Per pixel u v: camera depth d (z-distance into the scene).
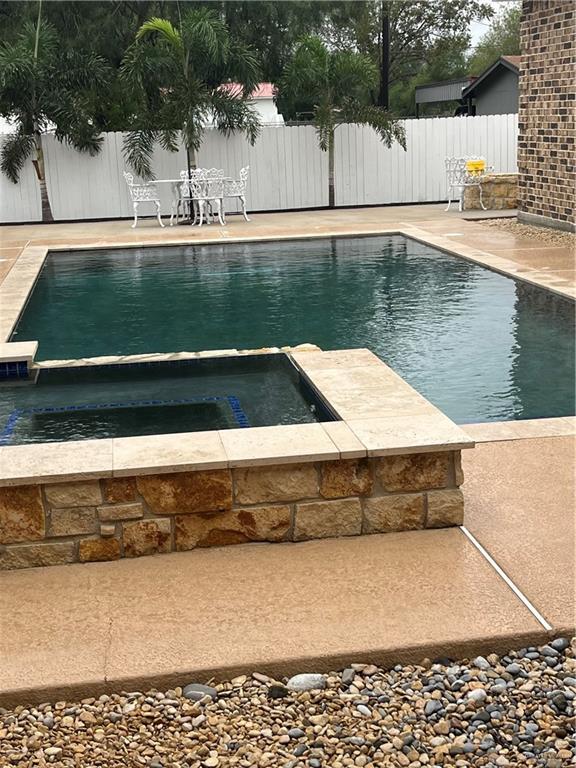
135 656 2.59
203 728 2.35
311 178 16.66
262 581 3.02
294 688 2.50
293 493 3.27
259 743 2.28
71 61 15.59
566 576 2.98
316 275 9.69
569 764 2.14
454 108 27.80
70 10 19.48
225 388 5.07
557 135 11.67
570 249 10.27
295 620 2.76
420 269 9.73
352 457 3.21
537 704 2.40
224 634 2.70
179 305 8.41
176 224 14.75
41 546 3.17
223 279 9.70
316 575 3.05
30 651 2.63
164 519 3.22
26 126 15.42
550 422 4.50
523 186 12.79
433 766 2.17
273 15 20.64
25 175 15.81
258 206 16.62
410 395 3.92
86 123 15.42
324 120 16.00
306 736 2.30
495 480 3.79
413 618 2.75
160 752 2.26
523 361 6.01
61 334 7.41
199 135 15.13
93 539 3.19
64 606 2.89
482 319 7.27
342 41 22.45
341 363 4.56
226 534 3.28
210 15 15.74
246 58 15.81
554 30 11.45
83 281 9.88
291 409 4.59
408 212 15.27
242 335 7.13
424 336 6.81
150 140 15.50
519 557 3.12
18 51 14.87
